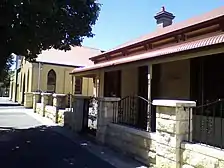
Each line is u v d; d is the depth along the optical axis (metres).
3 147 9.27
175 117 6.02
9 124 15.34
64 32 10.48
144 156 7.30
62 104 16.77
